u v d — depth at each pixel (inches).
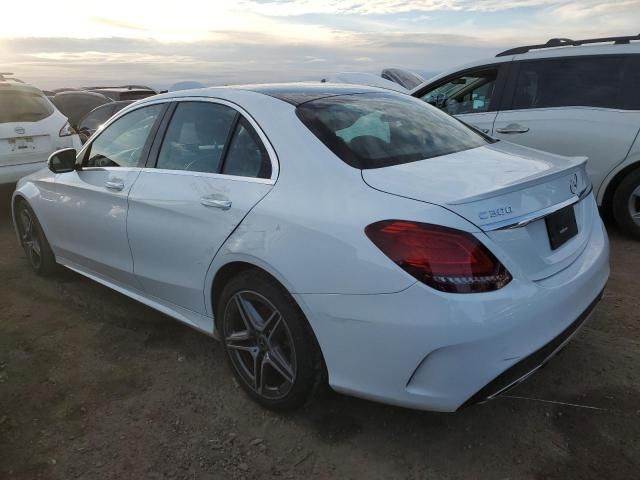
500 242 82.7
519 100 213.8
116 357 130.9
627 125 191.6
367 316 84.6
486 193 83.2
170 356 130.9
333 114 109.0
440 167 97.3
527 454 94.3
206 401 113.0
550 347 88.3
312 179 95.9
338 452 97.0
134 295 140.3
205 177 114.0
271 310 101.3
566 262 94.0
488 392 83.1
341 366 90.7
